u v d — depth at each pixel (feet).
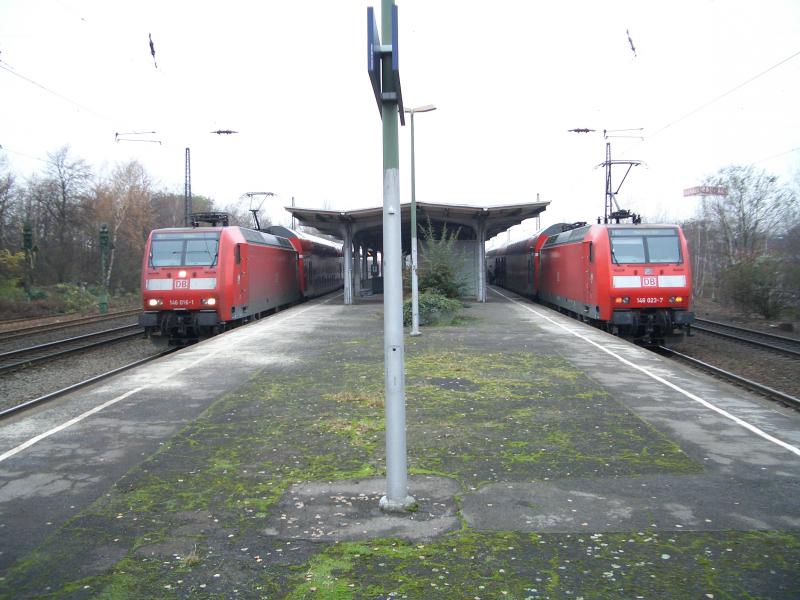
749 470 19.97
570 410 27.61
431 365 39.17
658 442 22.94
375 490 18.58
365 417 26.76
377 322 67.21
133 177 159.43
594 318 59.88
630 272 56.80
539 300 98.78
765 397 36.09
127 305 132.16
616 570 13.71
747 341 60.49
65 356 56.80
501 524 16.12
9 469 20.83
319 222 94.38
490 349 45.91
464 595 12.83
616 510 16.92
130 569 14.14
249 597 12.91
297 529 16.05
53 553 14.93
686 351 57.77
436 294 67.41
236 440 23.73
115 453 22.39
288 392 31.86
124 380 35.19
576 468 20.24
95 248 150.51
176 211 211.20
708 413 27.07
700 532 15.53
